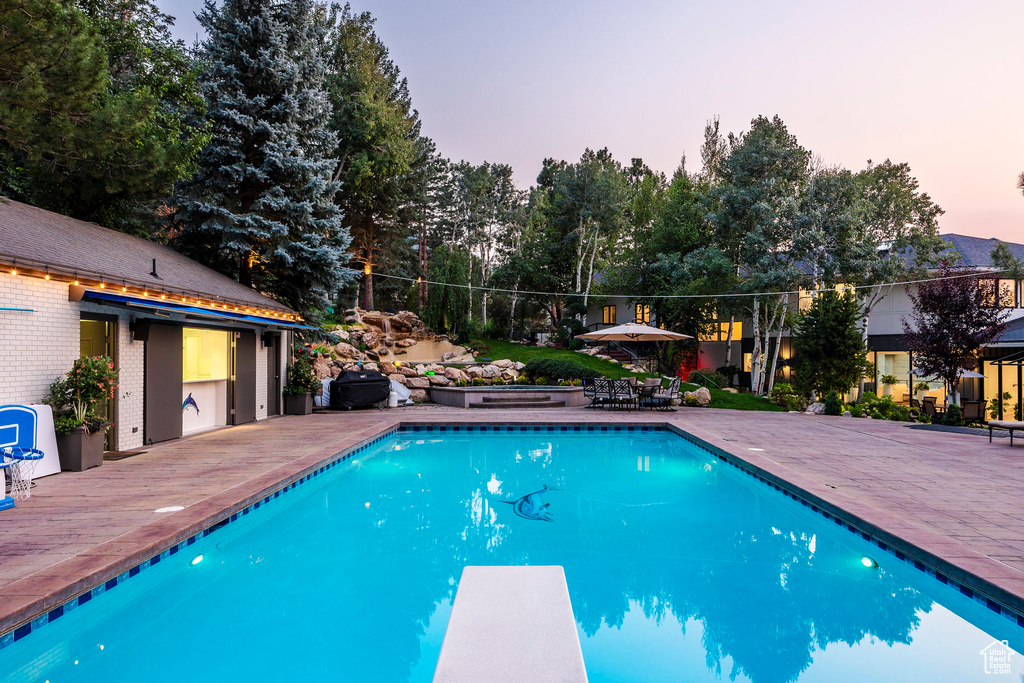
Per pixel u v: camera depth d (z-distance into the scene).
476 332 34.31
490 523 6.42
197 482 6.78
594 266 40.09
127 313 9.30
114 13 15.86
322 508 7.08
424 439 12.69
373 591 4.50
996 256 24.06
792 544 5.67
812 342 21.28
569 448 11.67
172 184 14.08
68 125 8.39
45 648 3.44
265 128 15.74
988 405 22.59
